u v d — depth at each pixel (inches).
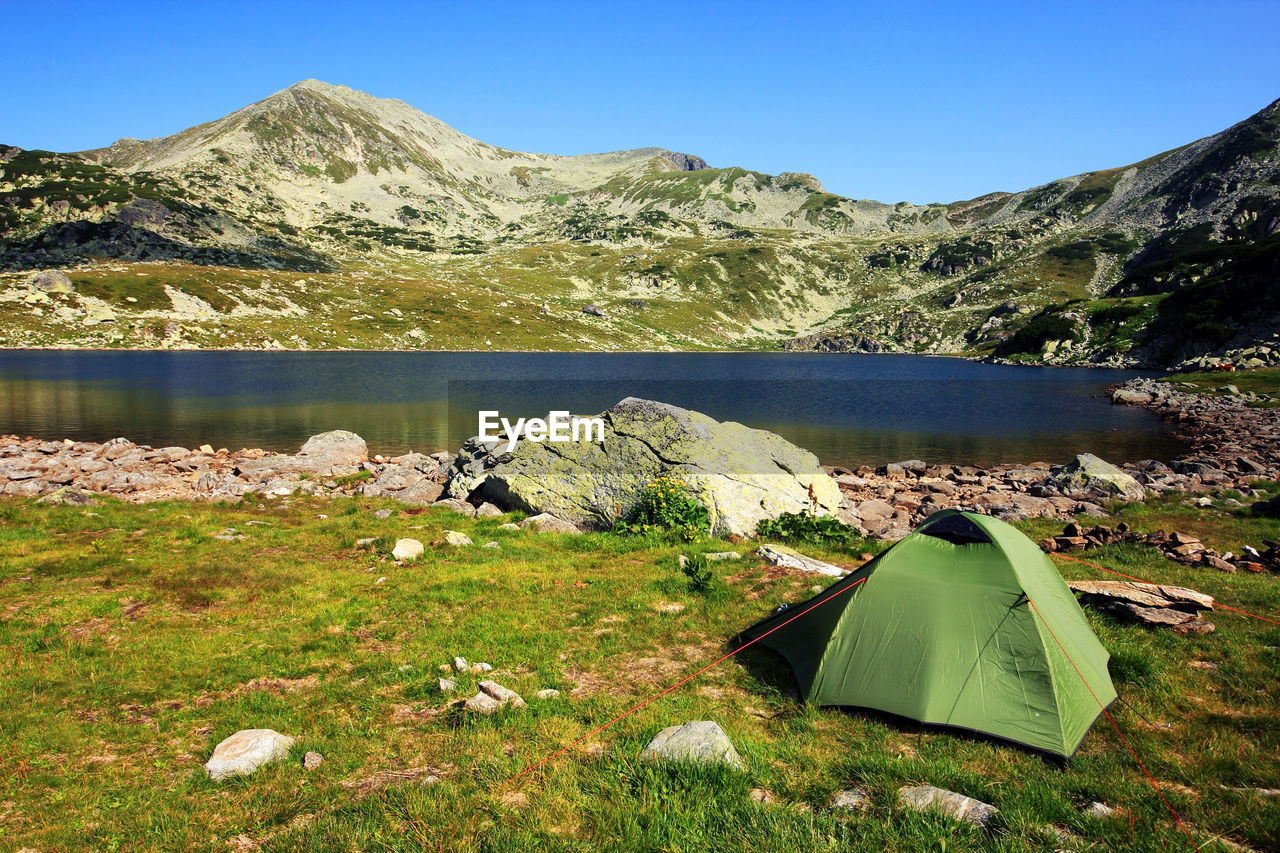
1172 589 404.5
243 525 667.4
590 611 421.4
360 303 7603.4
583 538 616.7
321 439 1219.9
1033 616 289.7
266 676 337.4
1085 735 266.5
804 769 244.8
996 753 258.8
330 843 197.3
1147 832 201.2
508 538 614.9
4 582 464.4
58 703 301.6
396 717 292.8
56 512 676.7
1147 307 5472.4
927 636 298.8
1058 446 1632.6
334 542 605.0
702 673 335.0
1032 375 4507.9
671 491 637.9
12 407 2214.6
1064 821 211.5
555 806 215.6
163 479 929.5
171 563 518.0
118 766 251.8
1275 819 205.6
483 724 276.7
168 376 3521.2
